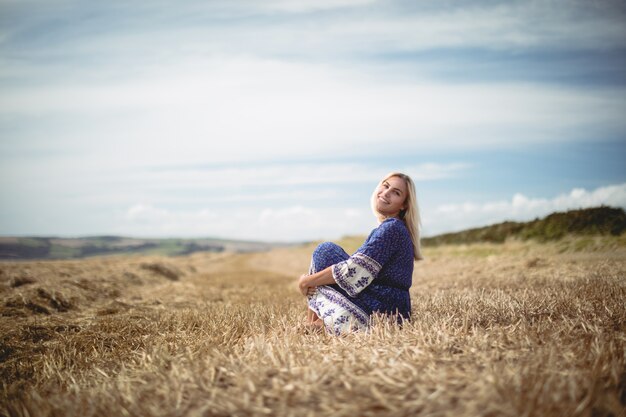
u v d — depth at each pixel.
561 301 4.56
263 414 2.11
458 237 25.03
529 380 2.24
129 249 131.62
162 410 2.26
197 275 20.45
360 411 2.08
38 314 6.17
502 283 7.46
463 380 2.31
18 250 87.62
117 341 4.45
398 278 3.87
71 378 3.18
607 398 2.07
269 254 62.38
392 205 4.04
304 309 5.80
